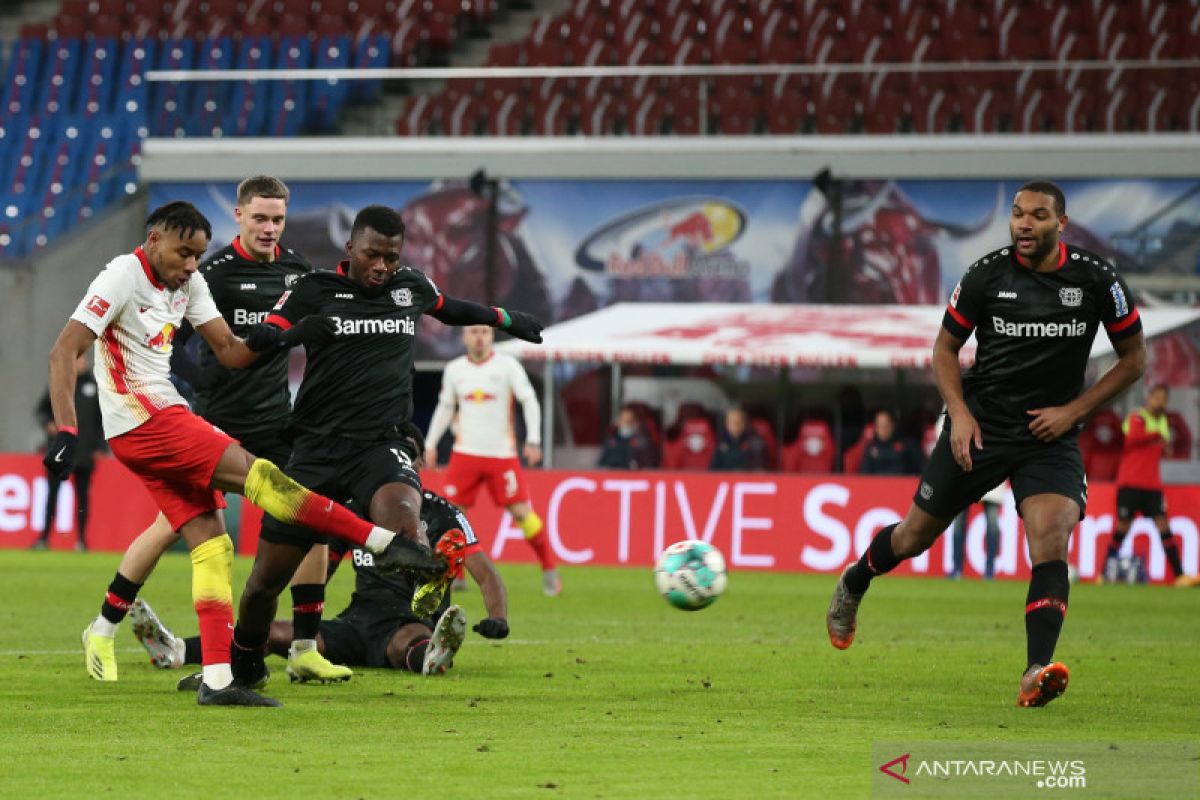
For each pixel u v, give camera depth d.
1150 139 83.94
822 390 85.56
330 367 24.69
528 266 88.75
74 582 53.41
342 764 18.62
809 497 69.50
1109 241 83.94
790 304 87.00
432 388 97.44
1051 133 86.25
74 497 76.00
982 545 68.44
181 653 28.84
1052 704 24.97
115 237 90.44
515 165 88.31
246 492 22.64
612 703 24.77
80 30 106.38
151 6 106.50
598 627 40.53
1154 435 65.69
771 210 87.25
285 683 26.91
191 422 23.12
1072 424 24.95
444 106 92.31
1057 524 24.72
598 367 86.81
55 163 100.69
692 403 85.25
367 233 24.34
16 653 31.80
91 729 21.34
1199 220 83.31
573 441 86.94
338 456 24.73
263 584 24.28
